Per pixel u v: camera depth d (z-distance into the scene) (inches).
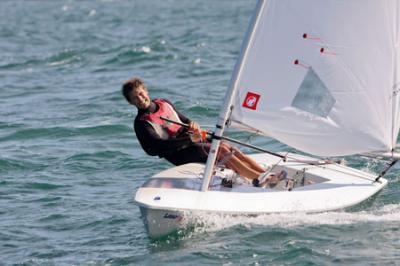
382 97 1141.7
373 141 1157.1
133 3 6555.1
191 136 1173.1
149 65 2878.9
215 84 2407.7
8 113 2118.6
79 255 1125.1
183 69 2743.6
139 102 1181.1
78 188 1456.7
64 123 1953.7
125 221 1261.1
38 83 2618.1
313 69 1131.9
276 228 1130.0
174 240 1125.1
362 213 1198.9
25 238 1206.3
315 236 1106.7
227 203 1131.3
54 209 1337.4
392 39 1122.0
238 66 1125.7
